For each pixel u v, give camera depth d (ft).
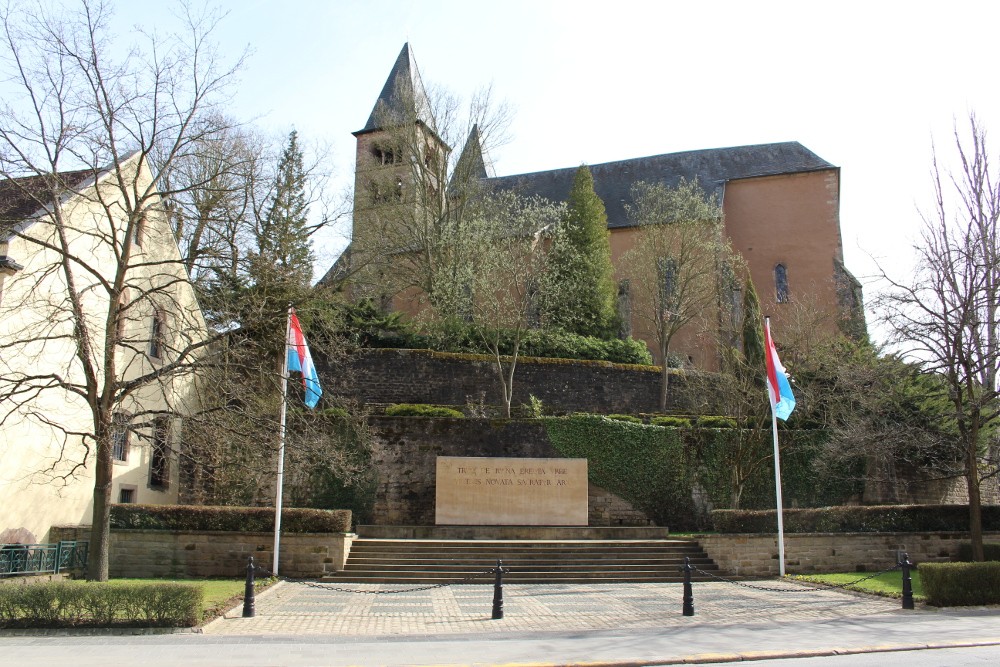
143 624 40.52
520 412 96.58
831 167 143.54
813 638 38.81
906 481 88.84
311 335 83.87
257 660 33.50
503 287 110.01
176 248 85.25
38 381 65.72
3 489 62.03
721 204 140.67
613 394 102.94
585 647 36.81
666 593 56.95
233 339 65.72
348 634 40.24
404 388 96.78
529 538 76.28
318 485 82.02
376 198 132.05
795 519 69.62
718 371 111.75
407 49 165.48
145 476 80.48
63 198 66.08
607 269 123.65
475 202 129.49
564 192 159.63
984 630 40.68
